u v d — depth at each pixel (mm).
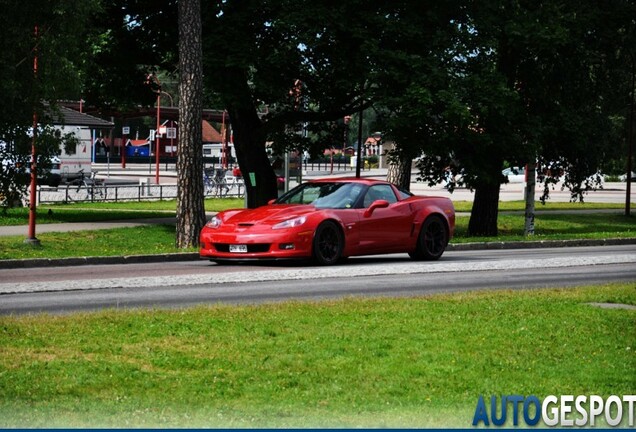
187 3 30906
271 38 39406
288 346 11633
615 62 45531
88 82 44000
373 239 24641
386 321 13539
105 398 9203
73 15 31484
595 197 80625
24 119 30875
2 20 30594
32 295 17297
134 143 174125
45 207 50344
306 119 43094
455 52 38375
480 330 12891
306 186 25375
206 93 38531
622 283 19250
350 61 38406
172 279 19938
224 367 10508
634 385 10008
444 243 26516
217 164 144250
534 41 39031
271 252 23188
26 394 9289
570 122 42188
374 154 158250
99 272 22531
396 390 9578
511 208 60438
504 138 39969
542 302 15797
